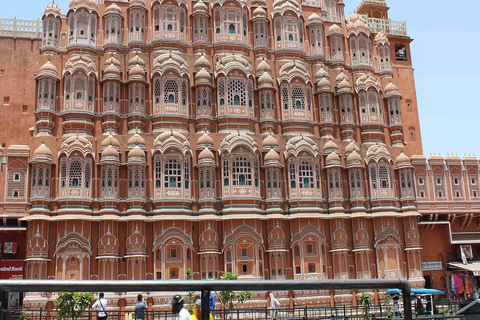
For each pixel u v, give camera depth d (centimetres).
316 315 4031
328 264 4356
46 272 3800
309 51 4959
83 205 3956
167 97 4331
